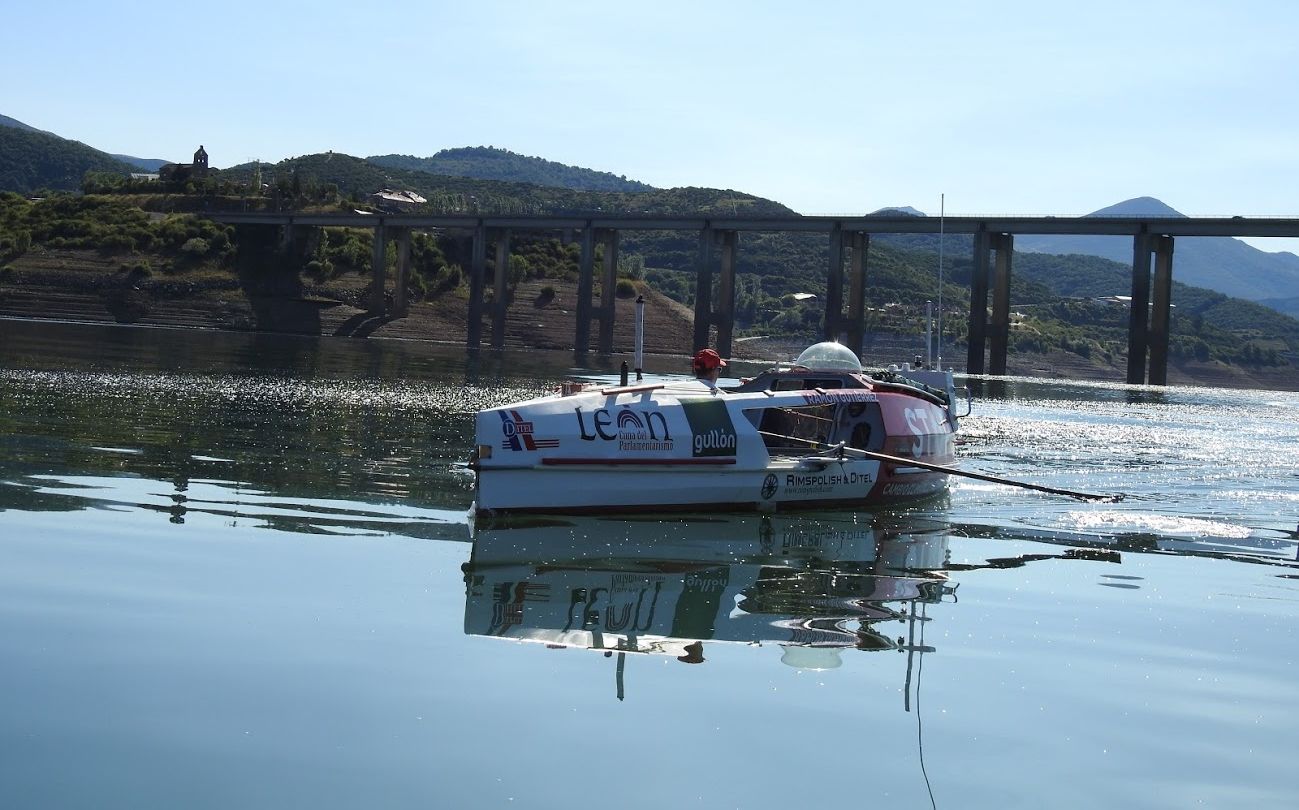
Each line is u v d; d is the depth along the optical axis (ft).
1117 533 60.23
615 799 23.70
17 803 22.44
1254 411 220.23
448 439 90.74
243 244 541.34
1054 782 25.57
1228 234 394.52
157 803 22.74
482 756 25.66
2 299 449.89
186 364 180.55
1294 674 34.53
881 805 23.99
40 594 37.06
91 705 27.71
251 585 39.65
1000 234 426.92
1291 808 24.64
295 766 24.77
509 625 36.29
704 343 482.28
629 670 32.22
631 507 58.18
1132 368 410.52
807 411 69.31
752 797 24.04
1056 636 37.96
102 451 71.46
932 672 33.27
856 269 460.96
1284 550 56.65
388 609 37.45
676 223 484.33
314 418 102.68
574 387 60.29
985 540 56.90
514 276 587.68
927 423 71.87
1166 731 29.09
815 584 44.75
